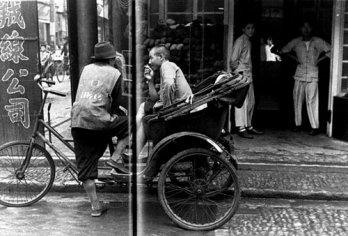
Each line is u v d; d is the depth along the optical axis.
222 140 4.82
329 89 7.22
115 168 4.46
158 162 4.37
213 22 6.96
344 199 4.93
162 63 4.88
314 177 5.47
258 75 7.93
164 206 4.23
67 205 4.79
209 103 4.27
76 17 5.69
